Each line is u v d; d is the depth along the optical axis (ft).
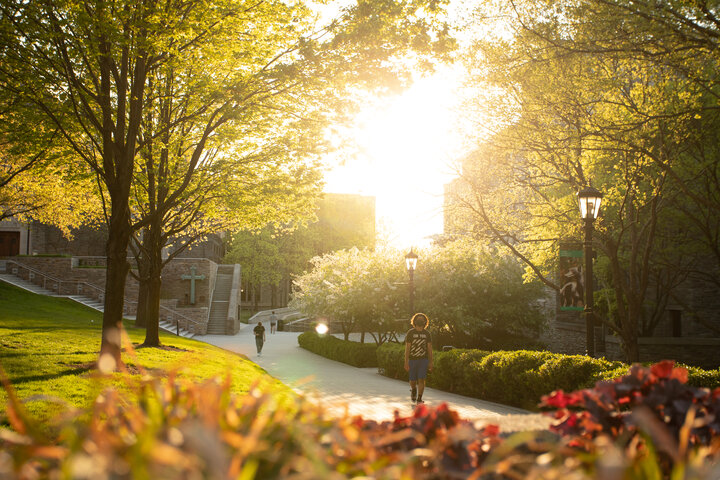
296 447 6.15
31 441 5.85
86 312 116.47
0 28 38.91
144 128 58.54
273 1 42.14
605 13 40.55
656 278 77.71
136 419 6.13
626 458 5.93
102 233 190.39
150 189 63.67
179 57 41.37
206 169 56.75
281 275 241.55
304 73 42.88
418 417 8.75
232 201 62.03
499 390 47.78
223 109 44.11
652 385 9.30
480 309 98.27
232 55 45.21
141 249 71.46
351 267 104.68
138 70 43.19
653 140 55.47
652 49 43.83
